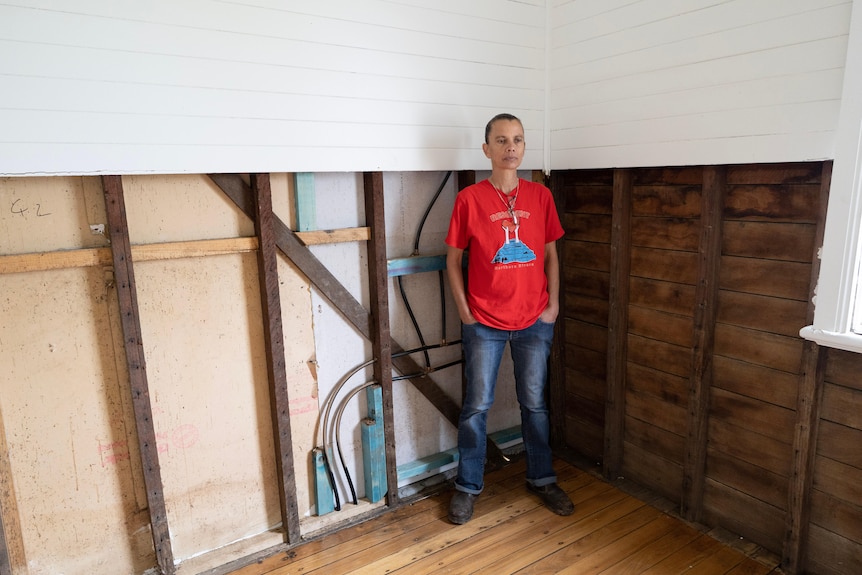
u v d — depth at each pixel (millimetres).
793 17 1722
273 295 2053
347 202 2254
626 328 2521
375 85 2154
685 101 2062
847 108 1613
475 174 2555
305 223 2129
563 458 2836
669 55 2094
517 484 2615
